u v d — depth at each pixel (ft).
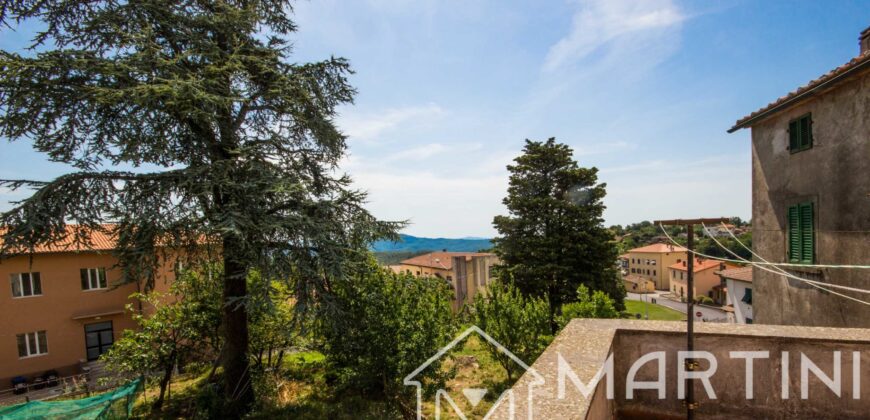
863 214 20.24
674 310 162.40
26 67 24.90
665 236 10.75
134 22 29.50
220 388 34.24
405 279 32.89
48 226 25.89
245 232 27.48
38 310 52.70
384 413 29.94
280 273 29.35
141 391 35.19
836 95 21.90
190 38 30.91
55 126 28.73
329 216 34.19
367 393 35.55
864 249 20.13
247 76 32.42
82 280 55.88
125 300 58.65
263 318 37.01
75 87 26.73
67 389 43.39
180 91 26.53
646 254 238.68
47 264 53.57
